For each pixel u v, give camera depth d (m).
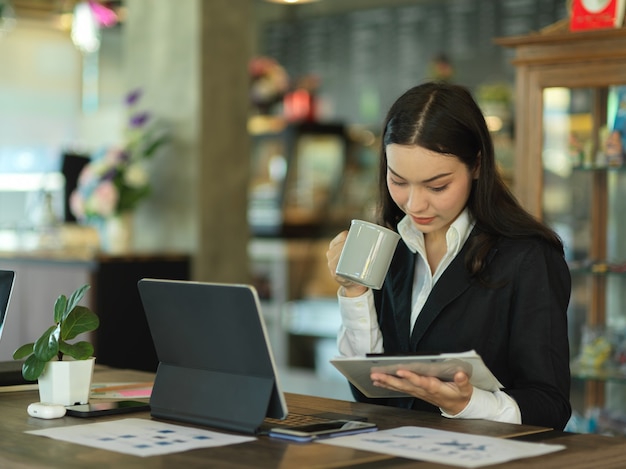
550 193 3.62
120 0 6.01
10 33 7.42
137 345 5.01
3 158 7.45
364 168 7.83
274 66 8.33
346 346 2.29
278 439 1.72
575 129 3.58
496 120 6.71
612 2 3.44
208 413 1.84
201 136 5.26
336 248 2.21
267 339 1.73
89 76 7.83
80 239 5.36
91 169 5.27
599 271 3.52
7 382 2.31
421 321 2.19
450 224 2.22
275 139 7.51
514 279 2.12
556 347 2.08
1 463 1.60
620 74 3.43
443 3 8.53
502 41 3.66
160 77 5.41
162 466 1.52
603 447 1.68
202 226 5.27
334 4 9.16
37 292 5.24
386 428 1.83
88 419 1.94
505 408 1.92
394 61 8.82
